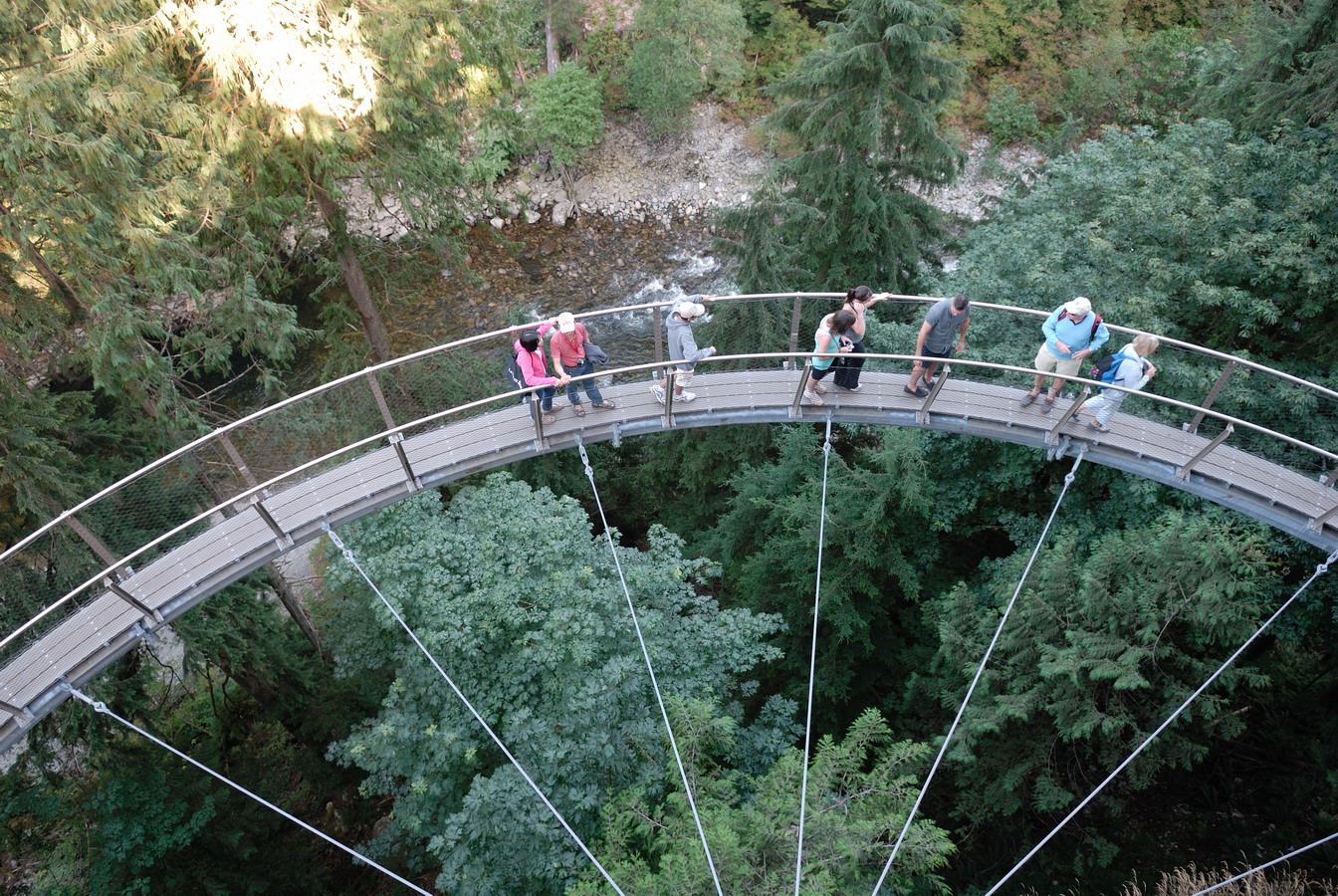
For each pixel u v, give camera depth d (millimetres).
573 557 12617
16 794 13086
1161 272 13461
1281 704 14523
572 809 10797
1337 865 12391
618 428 10383
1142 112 29266
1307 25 15070
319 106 13664
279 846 15047
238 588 14062
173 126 12609
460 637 11289
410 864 13625
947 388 10617
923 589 15617
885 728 10297
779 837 8789
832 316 9445
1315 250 12953
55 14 10906
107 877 12734
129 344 11719
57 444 11758
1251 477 9656
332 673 17609
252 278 13344
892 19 17109
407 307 25859
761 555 15320
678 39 29672
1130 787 14328
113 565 8930
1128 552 11594
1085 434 10039
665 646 12273
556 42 31500
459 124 17750
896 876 9820
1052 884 13023
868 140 17125
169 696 18281
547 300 28344
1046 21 30500
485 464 10242
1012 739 12180
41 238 11266
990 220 20891
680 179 31938
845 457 17812
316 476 10289
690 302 9539
